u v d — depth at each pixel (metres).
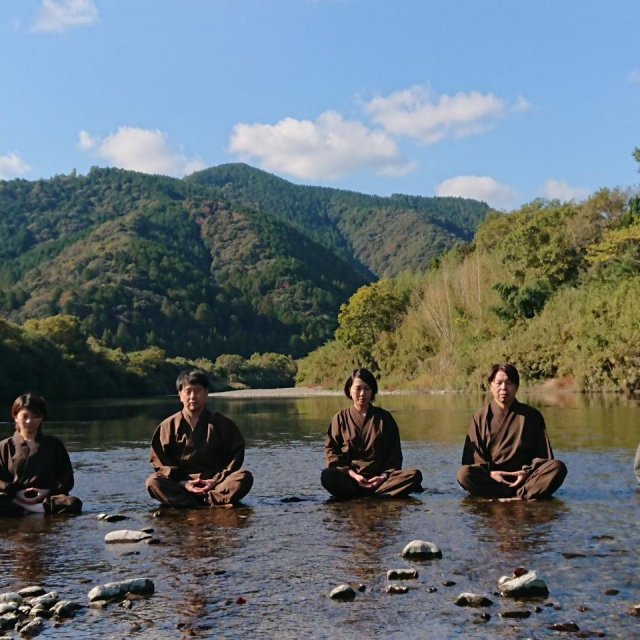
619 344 28.77
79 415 26.62
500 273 43.38
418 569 4.48
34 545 5.43
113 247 124.94
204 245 152.00
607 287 35.38
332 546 5.16
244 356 109.31
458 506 6.62
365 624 3.57
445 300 44.12
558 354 33.12
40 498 6.80
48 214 170.38
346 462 7.46
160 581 4.36
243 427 17.33
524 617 3.61
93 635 3.52
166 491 6.95
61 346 58.94
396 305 50.53
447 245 197.12
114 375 66.38
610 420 15.38
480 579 4.23
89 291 106.12
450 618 3.62
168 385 78.06
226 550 5.11
